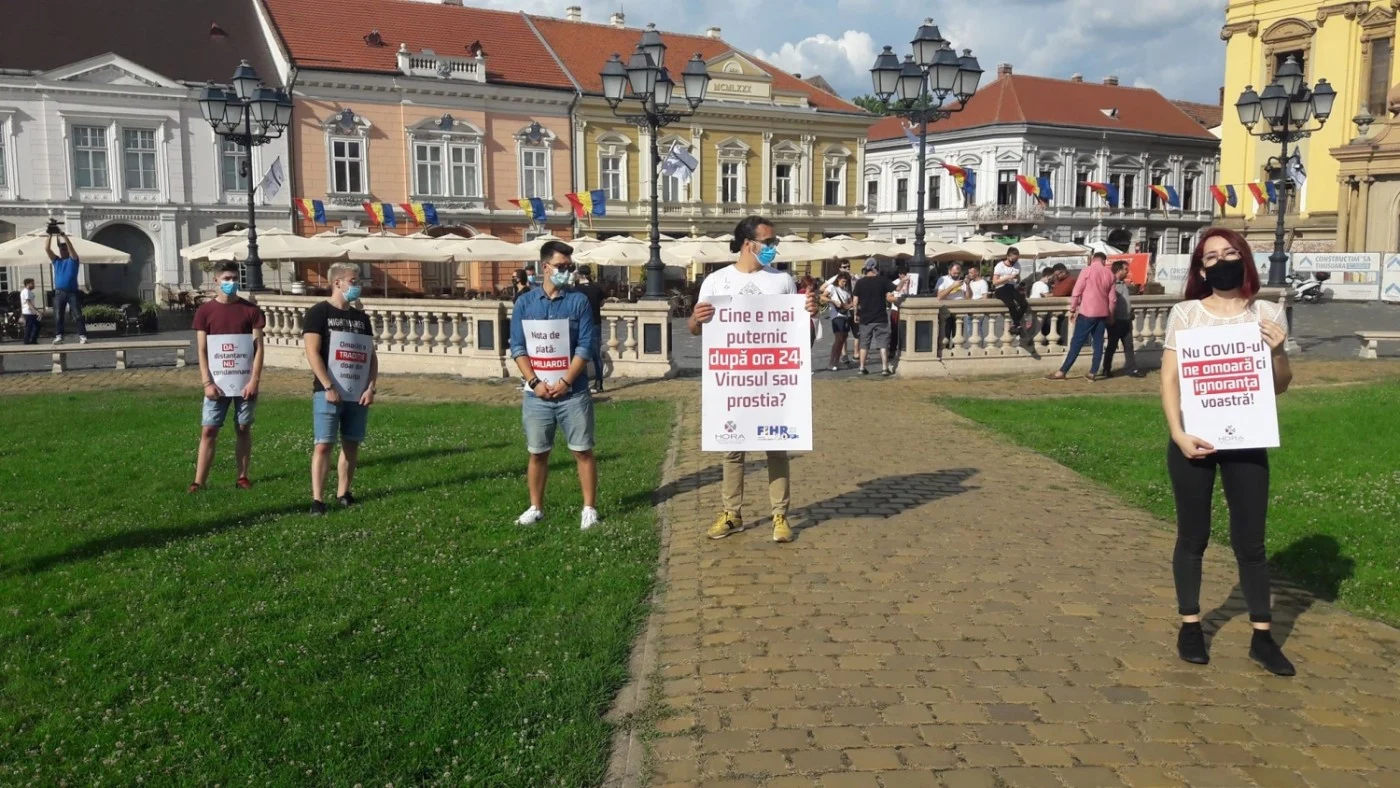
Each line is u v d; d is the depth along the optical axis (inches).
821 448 415.8
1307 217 1904.5
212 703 183.9
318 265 1567.4
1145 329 728.3
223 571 256.2
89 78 1403.8
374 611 227.9
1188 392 197.0
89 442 446.0
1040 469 375.6
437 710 179.5
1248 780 157.4
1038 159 2294.5
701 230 1903.3
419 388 641.6
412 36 1718.8
